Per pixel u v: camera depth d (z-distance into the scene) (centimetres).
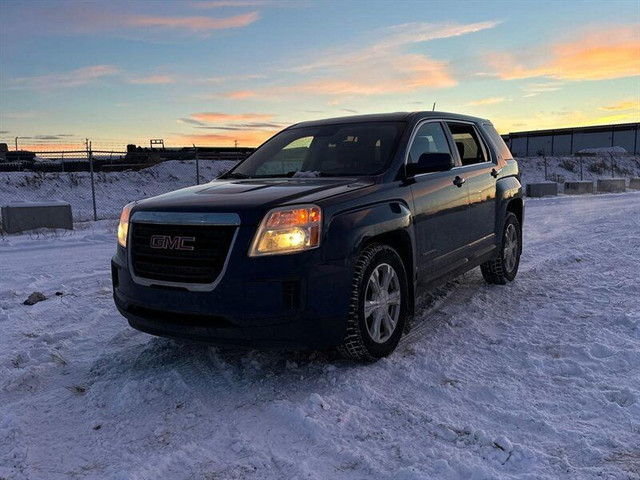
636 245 830
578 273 668
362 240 372
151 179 2692
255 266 336
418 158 477
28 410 339
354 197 385
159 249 364
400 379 370
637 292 559
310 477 260
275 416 322
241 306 336
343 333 361
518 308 531
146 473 265
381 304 396
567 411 318
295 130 548
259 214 344
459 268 516
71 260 885
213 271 343
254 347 343
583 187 2389
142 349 444
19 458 285
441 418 314
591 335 441
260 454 282
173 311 357
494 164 617
